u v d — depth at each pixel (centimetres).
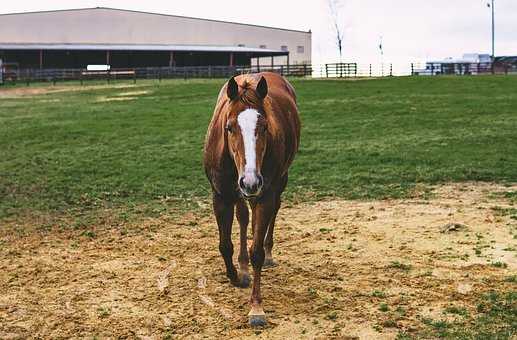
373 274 741
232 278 704
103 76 5322
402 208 1091
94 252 880
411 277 725
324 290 694
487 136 1795
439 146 1683
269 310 641
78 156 1731
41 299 695
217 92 3450
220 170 623
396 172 1399
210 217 1080
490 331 568
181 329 604
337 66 5591
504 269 742
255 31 7656
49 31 6831
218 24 7488
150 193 1288
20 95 3753
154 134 2056
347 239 903
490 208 1057
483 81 3753
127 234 978
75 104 3094
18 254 881
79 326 618
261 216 618
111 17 7038
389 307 637
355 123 2167
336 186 1301
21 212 1161
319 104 2719
